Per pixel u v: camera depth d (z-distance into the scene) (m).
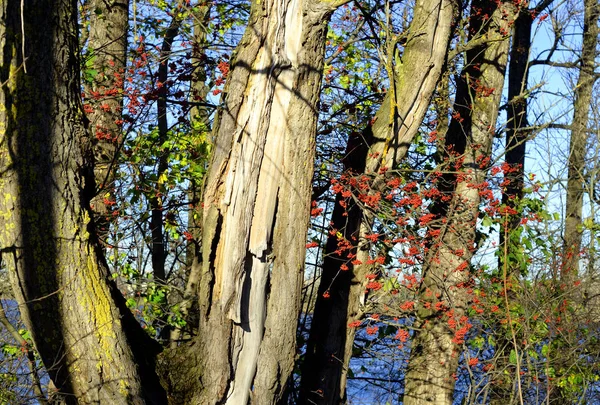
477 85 7.46
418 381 7.12
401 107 5.74
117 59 7.20
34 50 3.78
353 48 8.00
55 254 3.80
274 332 4.47
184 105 6.46
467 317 6.66
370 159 5.80
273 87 4.37
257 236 4.38
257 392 4.46
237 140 4.32
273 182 4.40
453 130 7.64
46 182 3.79
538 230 7.66
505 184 6.59
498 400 6.94
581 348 7.66
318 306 6.35
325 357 6.22
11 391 5.00
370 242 5.78
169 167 7.54
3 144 3.74
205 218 4.33
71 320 3.82
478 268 7.41
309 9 4.34
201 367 4.32
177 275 9.23
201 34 7.98
